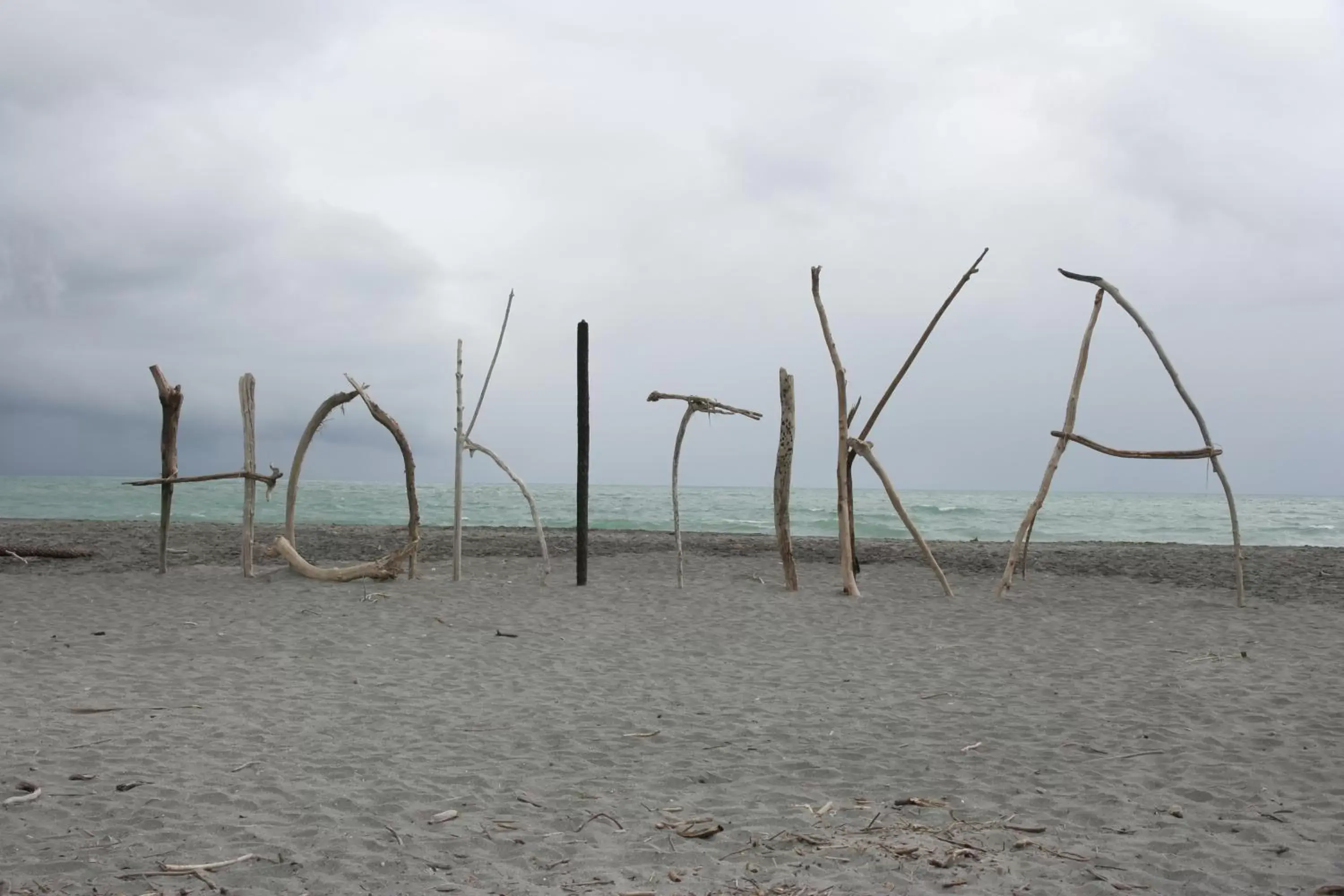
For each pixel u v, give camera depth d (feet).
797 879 13.47
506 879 13.42
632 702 23.32
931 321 41.06
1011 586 44.11
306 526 76.95
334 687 24.50
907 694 24.35
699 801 16.65
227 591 39.91
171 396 43.39
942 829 15.38
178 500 142.51
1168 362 38.19
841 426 41.45
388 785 17.15
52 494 156.87
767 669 27.07
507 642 30.42
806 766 18.56
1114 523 120.06
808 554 58.34
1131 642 31.14
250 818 15.49
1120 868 13.87
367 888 13.10
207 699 22.97
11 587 40.63
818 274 41.86
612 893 12.98
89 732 19.92
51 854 13.89
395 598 38.81
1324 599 40.50
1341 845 14.74
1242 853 14.40
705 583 44.29
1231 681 25.58
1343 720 21.70
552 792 17.04
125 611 35.17
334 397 43.47
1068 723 21.66
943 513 136.46
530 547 60.54
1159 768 18.43
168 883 13.14
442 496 173.88
